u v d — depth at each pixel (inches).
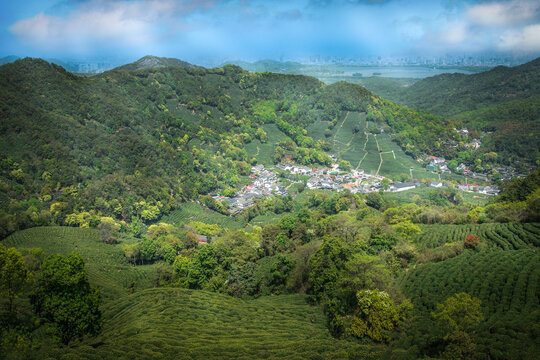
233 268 3619.6
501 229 3619.6
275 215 7234.3
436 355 1907.0
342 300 2536.9
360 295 2364.7
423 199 7455.7
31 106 6614.2
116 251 4576.8
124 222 5718.5
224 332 2448.3
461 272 2778.1
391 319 2214.6
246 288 3535.9
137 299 3031.5
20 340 1899.6
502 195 5467.5
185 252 4416.8
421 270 2962.6
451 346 1809.8
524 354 1669.5
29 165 5669.3
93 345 2127.2
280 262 3720.5
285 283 3555.6
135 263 4549.7
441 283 2669.8
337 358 1974.7
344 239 3560.5
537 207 3782.0
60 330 2044.8
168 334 2332.7
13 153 5669.3
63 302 2018.9
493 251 3169.3
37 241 4441.4
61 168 5905.5
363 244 3385.8
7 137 5807.1
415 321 2249.0
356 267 2684.5
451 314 1985.7
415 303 2495.1
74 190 5713.6
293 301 3122.5
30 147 5920.3
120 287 3560.5
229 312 2842.0
